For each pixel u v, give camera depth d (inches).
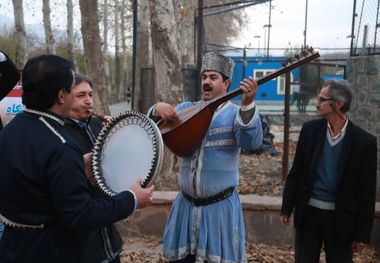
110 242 113.9
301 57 111.4
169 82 291.3
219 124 121.6
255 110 113.4
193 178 122.6
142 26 659.4
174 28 291.7
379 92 229.6
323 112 130.1
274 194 294.7
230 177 123.5
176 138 118.7
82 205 78.5
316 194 132.7
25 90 84.4
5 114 195.5
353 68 246.2
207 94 122.6
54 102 84.6
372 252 192.1
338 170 128.6
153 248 199.5
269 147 459.2
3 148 82.6
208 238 121.6
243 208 202.4
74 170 79.3
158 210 209.8
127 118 96.9
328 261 135.9
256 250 196.1
